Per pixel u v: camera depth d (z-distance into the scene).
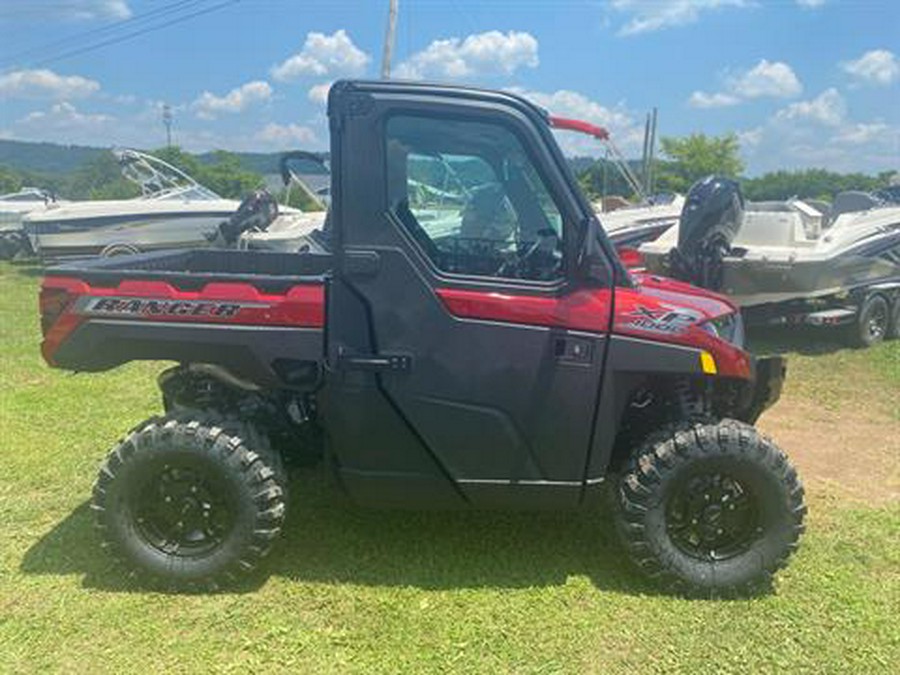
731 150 50.12
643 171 27.42
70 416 5.39
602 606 3.14
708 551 3.22
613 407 3.13
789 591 3.27
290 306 3.05
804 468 4.77
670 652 2.87
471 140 3.00
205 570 3.14
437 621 3.03
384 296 3.01
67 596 3.12
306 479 4.18
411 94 2.96
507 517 3.85
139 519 3.16
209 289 3.09
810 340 8.47
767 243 7.78
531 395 3.07
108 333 3.12
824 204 9.15
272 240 9.27
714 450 3.11
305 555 3.46
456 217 3.03
